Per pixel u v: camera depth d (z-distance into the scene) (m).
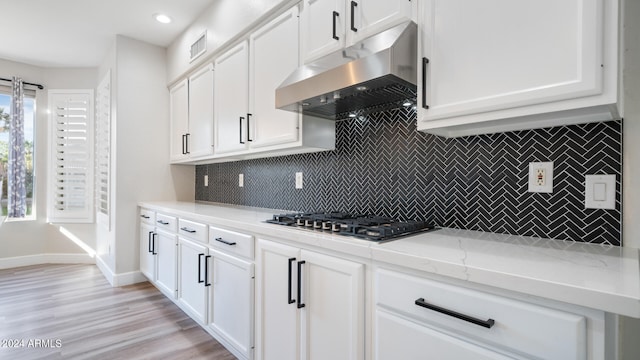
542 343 0.78
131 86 3.28
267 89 2.07
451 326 0.94
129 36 3.24
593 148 1.17
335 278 1.29
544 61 0.96
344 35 1.59
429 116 1.23
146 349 2.01
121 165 3.21
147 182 3.38
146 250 3.13
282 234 1.51
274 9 2.01
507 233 1.37
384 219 1.64
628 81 1.09
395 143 1.75
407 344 1.03
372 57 1.27
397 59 1.24
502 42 1.05
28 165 3.97
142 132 3.35
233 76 2.42
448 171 1.54
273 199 2.59
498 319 0.85
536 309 0.79
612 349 0.78
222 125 2.55
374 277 1.15
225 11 2.46
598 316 0.71
